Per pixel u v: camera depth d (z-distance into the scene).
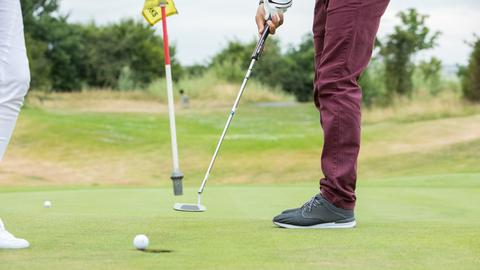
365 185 10.34
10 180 17.52
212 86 36.50
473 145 19.00
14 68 2.89
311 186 9.02
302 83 37.78
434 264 2.42
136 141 22.28
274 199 6.31
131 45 40.34
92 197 6.57
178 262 2.47
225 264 2.43
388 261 2.48
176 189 3.96
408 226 3.51
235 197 6.52
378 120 25.72
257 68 38.41
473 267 2.37
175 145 3.99
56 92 38.19
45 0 38.53
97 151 21.06
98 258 2.56
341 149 3.41
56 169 19.09
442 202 6.01
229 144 21.36
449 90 29.05
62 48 38.78
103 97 37.03
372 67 28.73
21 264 2.44
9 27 2.88
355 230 3.34
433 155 18.36
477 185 9.38
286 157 19.69
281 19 3.73
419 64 29.81
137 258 2.56
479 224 3.62
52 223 3.67
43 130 22.94
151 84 38.72
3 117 2.89
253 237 3.10
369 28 3.40
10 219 3.85
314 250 2.73
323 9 3.57
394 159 18.31
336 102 3.39
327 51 3.41
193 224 3.62
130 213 4.91
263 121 28.55
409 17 28.50
